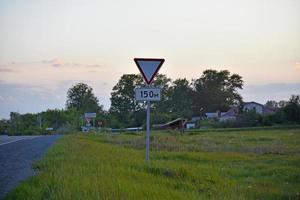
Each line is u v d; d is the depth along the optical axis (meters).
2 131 81.62
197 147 31.78
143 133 67.00
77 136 43.28
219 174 14.84
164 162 17.33
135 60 15.08
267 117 97.12
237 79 151.62
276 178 14.71
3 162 16.31
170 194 9.99
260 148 31.08
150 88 15.23
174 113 131.75
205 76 151.38
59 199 8.74
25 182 10.66
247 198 10.99
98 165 14.14
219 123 103.44
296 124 92.19
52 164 14.50
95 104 130.25
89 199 8.73
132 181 11.31
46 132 79.38
